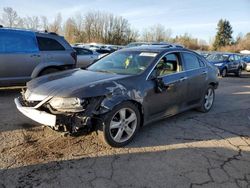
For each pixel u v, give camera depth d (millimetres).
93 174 3455
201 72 6102
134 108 4391
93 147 4184
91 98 3865
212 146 4512
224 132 5219
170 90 5090
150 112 4734
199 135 4973
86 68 5406
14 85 7340
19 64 7242
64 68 8016
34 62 7461
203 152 4258
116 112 4109
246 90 10742
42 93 3994
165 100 5020
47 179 3293
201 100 6309
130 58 5234
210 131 5227
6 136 4441
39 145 4160
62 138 4430
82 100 3787
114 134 4211
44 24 52531
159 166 3742
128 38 61469
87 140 4395
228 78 16938
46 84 4227
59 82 4254
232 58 18609
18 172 3404
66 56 8031
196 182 3406
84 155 3928
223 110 6953
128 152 4109
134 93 4332
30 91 4223
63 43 8102
